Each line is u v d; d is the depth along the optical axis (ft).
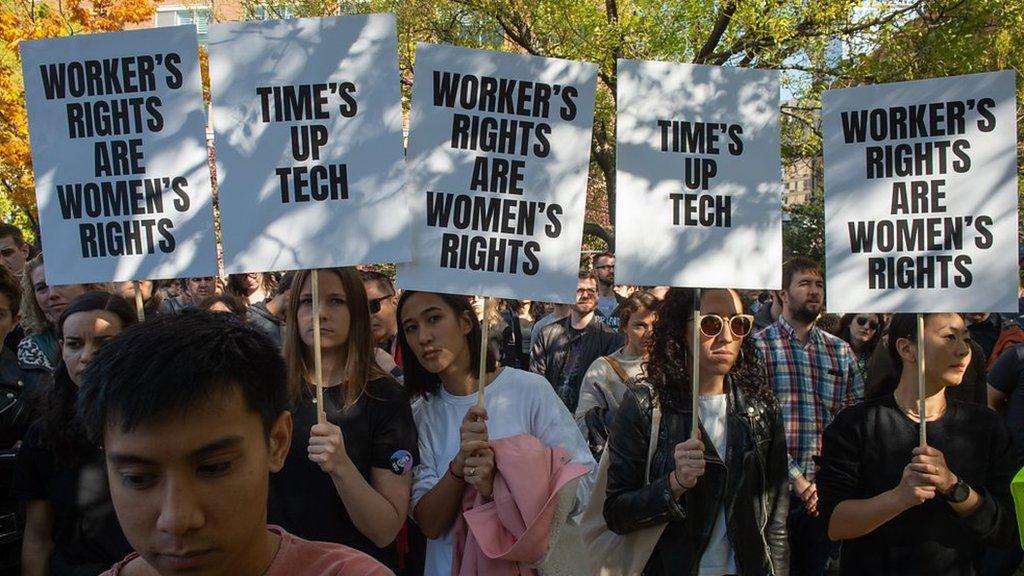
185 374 4.45
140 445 4.40
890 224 12.28
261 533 4.93
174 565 4.50
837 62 50.21
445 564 11.50
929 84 12.19
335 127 11.78
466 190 12.05
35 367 13.99
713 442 12.06
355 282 11.70
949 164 12.09
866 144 12.44
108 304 10.63
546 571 10.75
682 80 12.47
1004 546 11.24
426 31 56.13
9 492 11.40
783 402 17.38
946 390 12.53
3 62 48.62
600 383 17.74
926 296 11.98
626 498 11.66
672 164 12.44
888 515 10.89
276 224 11.76
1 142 48.85
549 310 35.68
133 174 12.14
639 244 12.36
